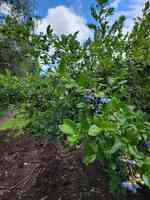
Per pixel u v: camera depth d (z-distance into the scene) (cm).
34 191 276
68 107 159
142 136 107
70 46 162
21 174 317
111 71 161
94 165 272
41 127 196
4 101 203
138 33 173
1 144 415
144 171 99
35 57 174
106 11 161
